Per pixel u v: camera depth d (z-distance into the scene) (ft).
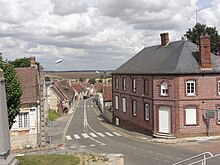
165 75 126.00
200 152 101.09
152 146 113.50
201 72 124.67
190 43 137.39
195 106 125.29
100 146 116.26
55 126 174.60
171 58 132.98
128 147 112.88
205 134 125.70
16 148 115.34
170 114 125.80
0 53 90.33
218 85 127.13
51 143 124.77
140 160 92.73
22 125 117.29
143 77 140.05
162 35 150.20
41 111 120.26
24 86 120.47
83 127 169.99
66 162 64.39
